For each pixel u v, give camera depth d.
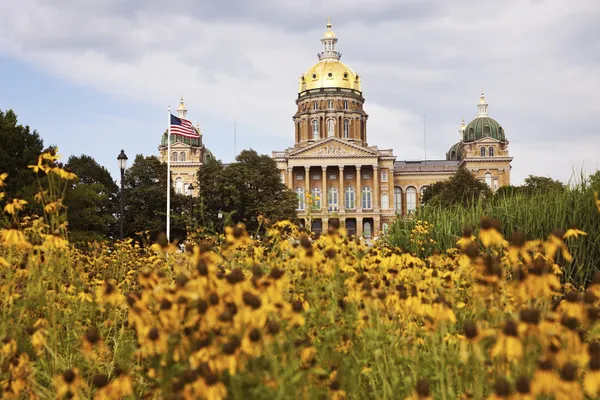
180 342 3.49
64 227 6.07
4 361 4.00
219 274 3.82
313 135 112.12
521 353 2.99
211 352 3.12
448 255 7.37
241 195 54.88
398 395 3.96
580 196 10.76
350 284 4.63
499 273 4.09
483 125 110.69
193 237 10.85
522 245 4.28
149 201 52.47
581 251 9.87
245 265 6.07
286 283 4.81
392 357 4.30
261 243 7.56
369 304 4.36
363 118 115.31
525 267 3.84
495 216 12.17
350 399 4.25
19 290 5.92
